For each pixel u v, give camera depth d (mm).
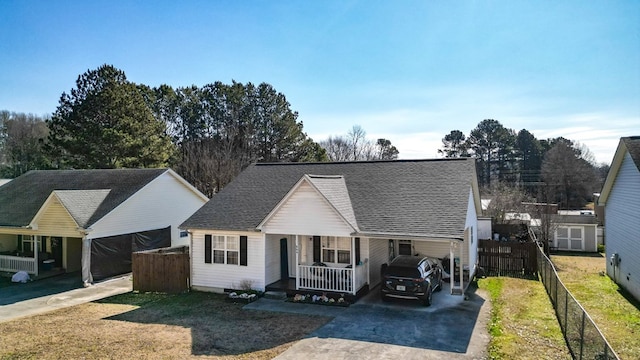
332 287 17453
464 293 18453
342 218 17109
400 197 19094
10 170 64062
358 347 12148
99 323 14938
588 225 36406
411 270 16328
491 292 18797
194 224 19719
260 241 18547
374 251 19484
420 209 17938
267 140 52500
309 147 54281
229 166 45344
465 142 90250
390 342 12492
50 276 23703
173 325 14539
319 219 17516
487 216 36094
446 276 20562
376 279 19703
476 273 23359
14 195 27250
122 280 22578
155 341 12945
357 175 21906
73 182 27438
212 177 45094
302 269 18125
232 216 19781
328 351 11883
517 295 18312
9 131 66375
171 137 51688
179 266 19562
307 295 17562
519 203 42094
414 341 12547
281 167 24422
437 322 14297
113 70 42781
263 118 52375
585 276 24125
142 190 24906
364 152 78312
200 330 13930
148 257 19891
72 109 41125
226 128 50938
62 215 22188
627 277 19688
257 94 53031
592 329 9367
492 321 14344
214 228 19109
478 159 87875
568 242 37125
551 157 75438
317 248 19203
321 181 18766
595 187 73688
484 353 11562
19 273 22484
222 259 19312
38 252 25359
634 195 18547
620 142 19625
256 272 18594
